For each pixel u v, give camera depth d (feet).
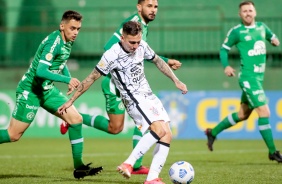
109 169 92.94
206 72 192.65
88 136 176.24
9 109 171.12
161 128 68.85
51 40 75.00
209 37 208.03
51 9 208.54
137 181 76.23
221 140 165.07
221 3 213.46
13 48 205.67
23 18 210.59
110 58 69.92
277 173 84.53
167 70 73.31
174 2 214.48
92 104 173.06
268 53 198.80
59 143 154.30
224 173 84.79
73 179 78.79
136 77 70.95
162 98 172.24
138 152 68.39
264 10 211.82
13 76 194.39
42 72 73.56
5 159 111.86
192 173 68.74
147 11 84.43
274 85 189.67
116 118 88.63
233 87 192.24
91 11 211.82
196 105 171.12
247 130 169.78
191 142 157.17
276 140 165.07
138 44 68.39
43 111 175.01
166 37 208.85
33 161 107.55
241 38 101.19
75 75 193.47
